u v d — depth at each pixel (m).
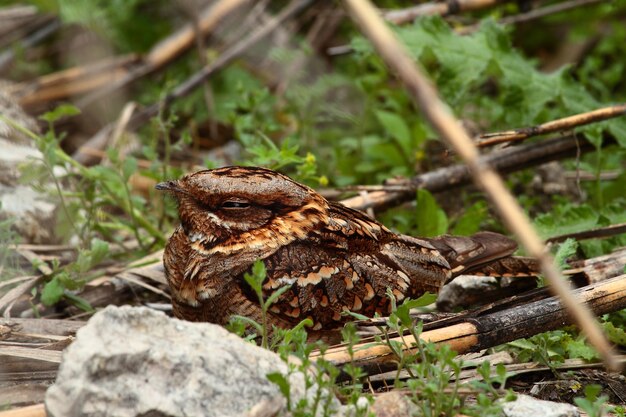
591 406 5.85
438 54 10.80
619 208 9.93
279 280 7.51
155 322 5.92
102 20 14.84
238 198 7.59
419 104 4.42
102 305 9.07
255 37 13.80
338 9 14.98
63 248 9.81
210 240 7.66
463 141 4.12
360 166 12.01
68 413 5.45
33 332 8.06
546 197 11.47
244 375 5.77
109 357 5.55
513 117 10.88
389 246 8.14
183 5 14.43
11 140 10.91
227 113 13.64
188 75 14.67
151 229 10.13
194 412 5.55
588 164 11.74
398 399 6.20
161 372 5.66
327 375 6.51
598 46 14.90
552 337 7.70
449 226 11.12
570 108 10.82
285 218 7.71
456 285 9.05
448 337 7.10
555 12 13.59
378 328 7.59
